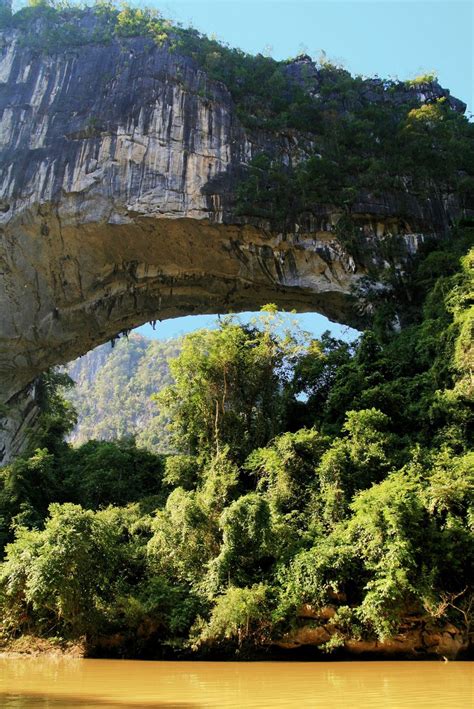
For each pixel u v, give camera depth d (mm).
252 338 22938
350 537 14719
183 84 32031
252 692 9453
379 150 32500
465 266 25734
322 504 16688
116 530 18641
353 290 29062
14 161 30922
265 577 15266
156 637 15453
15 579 15969
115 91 31938
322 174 30594
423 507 14797
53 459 24625
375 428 17984
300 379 22969
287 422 22156
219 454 19656
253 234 29781
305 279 30109
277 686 10062
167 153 30484
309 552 14656
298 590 14203
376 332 26922
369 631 13703
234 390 21922
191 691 9617
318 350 23438
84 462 25766
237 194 29688
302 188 30078
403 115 34531
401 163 31422
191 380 22047
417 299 27969
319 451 17922
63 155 30656
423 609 13758
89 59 33406
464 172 32781
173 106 31484
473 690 9445
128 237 30141
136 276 31406
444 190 31828
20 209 30047
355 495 16078
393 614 13312
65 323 32062
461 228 30188
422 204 30750
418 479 15711
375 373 21734
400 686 9891
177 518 16500
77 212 29656
